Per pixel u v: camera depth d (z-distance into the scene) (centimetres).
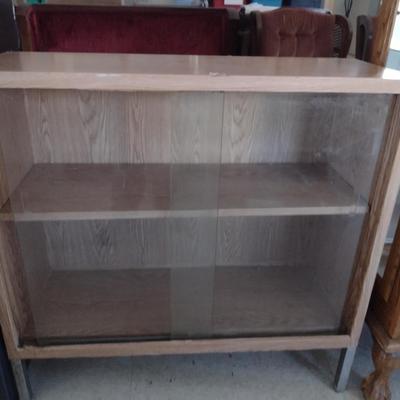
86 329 112
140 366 124
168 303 122
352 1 221
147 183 111
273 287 131
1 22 109
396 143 87
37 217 98
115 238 134
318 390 117
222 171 118
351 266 110
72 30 137
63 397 113
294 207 103
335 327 115
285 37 153
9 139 98
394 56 111
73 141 117
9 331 100
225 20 144
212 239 113
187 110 96
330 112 111
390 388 118
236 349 110
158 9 140
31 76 75
